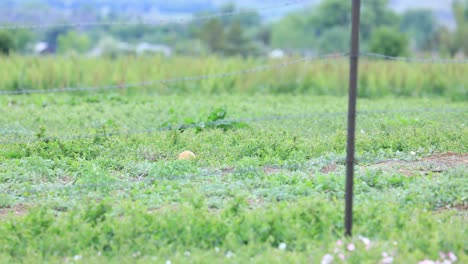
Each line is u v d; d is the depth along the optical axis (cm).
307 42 17212
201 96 7050
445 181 3139
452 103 6738
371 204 2773
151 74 7362
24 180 3353
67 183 3325
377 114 5419
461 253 2386
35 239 2519
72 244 2488
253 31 19600
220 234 2533
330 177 3197
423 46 16850
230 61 7894
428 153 3838
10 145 3944
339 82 7594
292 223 2591
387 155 3809
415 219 2675
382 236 2516
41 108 5897
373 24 15888
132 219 2586
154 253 2433
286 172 3444
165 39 17138
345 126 4816
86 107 5944
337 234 2548
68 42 15588
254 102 6631
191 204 2788
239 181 3266
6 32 10581
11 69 7294
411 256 2292
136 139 4069
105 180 3219
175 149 3931
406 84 7556
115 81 7219
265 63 8294
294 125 4891
